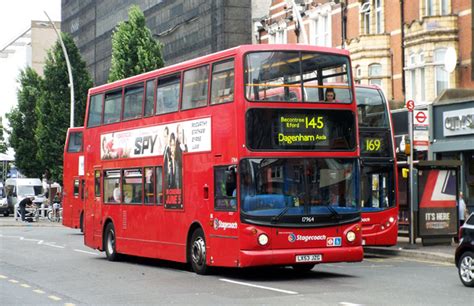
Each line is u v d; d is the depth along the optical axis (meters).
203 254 18.12
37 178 72.19
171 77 19.78
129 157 21.89
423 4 37.16
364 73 40.69
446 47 35.84
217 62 17.64
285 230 16.48
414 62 37.31
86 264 21.91
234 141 16.70
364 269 19.75
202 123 18.08
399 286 15.71
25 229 44.41
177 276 18.19
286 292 14.79
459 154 32.59
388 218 24.52
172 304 13.43
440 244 25.78
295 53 17.02
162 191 19.95
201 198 18.02
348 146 17.17
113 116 23.06
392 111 34.06
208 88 17.89
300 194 16.67
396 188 24.73
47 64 59.94
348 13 44.38
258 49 16.81
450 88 33.75
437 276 17.80
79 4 113.12
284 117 16.73
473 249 15.37
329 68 17.27
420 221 25.39
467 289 15.16
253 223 16.36
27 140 70.56
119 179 22.53
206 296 14.42
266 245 16.36
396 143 33.44
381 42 40.44
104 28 102.81
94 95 24.61
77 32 114.00
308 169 16.78
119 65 51.03
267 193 16.48
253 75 16.69
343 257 16.86
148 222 20.70
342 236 16.89
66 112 59.31
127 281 17.33
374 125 24.73
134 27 51.62
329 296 14.09
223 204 17.09
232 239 16.72
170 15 84.88
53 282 17.31
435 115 33.59
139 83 21.50
